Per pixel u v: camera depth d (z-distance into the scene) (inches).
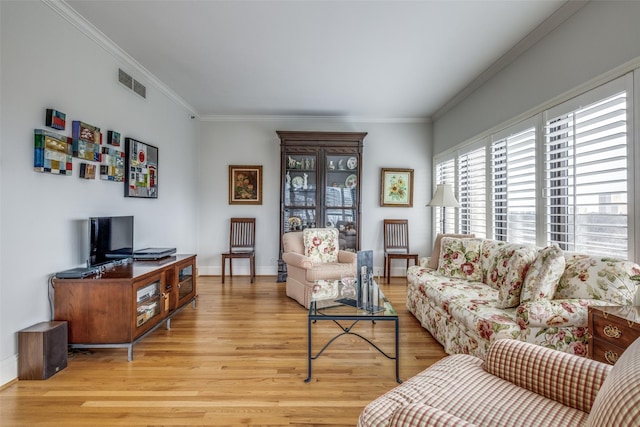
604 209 85.7
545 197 106.6
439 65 136.0
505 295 87.5
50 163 91.7
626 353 33.6
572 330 72.9
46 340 83.0
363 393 77.4
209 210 214.4
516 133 122.7
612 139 82.7
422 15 101.0
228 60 133.3
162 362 93.0
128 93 134.1
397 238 211.9
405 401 44.2
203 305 148.9
